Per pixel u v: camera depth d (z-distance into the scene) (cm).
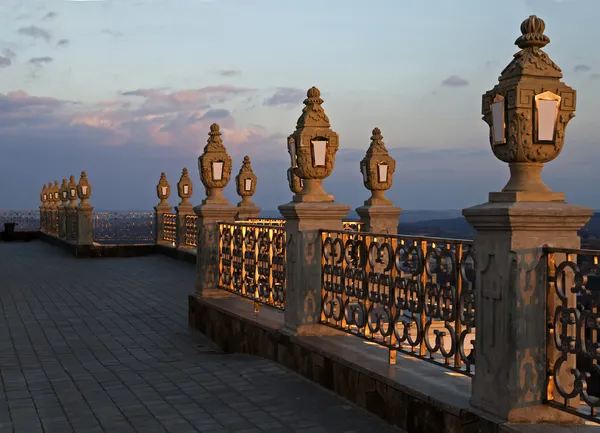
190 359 760
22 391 619
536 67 390
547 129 388
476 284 425
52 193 3002
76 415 543
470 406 425
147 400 584
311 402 560
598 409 441
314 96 673
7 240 3044
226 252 914
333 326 632
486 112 412
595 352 363
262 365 696
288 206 659
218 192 963
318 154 660
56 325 988
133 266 1872
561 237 402
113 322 1015
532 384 396
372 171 1104
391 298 537
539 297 397
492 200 412
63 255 2259
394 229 1089
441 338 477
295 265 662
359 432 486
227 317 825
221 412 544
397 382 487
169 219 2191
